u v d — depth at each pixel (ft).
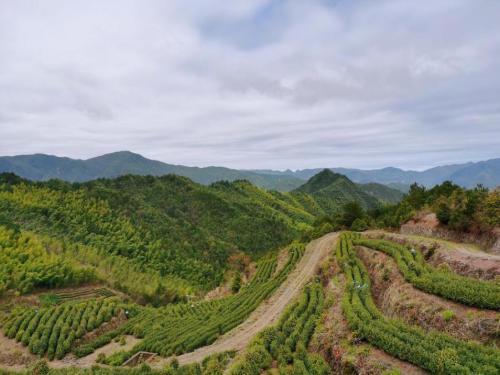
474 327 97.86
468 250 160.04
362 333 111.24
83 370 176.24
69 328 249.96
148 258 464.65
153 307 350.64
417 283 128.16
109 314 282.36
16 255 336.49
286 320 162.50
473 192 203.21
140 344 214.48
